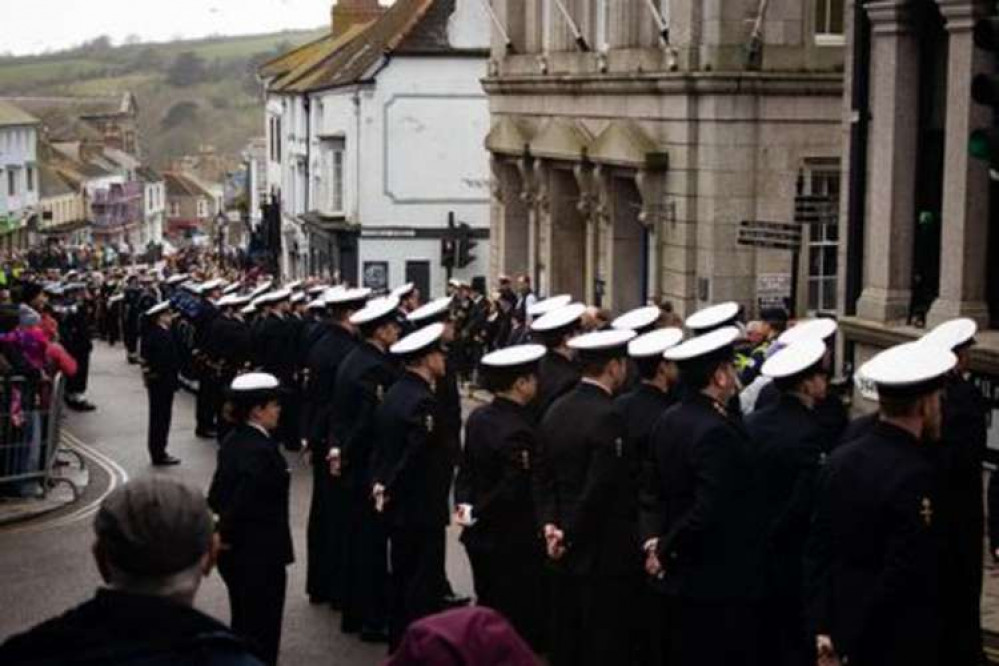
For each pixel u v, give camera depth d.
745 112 26.62
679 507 9.59
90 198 127.19
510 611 11.36
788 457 9.50
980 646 9.25
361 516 12.52
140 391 31.42
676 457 9.53
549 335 12.69
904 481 7.80
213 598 13.56
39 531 16.61
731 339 9.62
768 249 26.70
